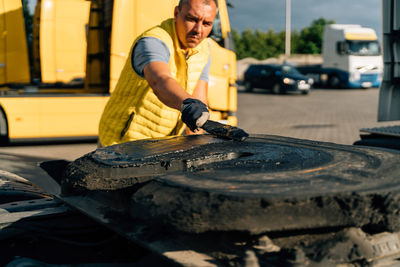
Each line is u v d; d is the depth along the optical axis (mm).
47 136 7707
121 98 2076
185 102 1479
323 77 27688
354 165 1194
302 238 1056
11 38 8312
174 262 1000
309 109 16031
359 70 25859
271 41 48562
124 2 7340
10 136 7598
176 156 1289
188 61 1983
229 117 8016
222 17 7844
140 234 1123
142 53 1814
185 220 1007
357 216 996
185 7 1855
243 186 1036
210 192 1011
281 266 966
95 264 1287
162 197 1069
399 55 3953
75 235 1432
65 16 8898
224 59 7859
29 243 1357
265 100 20188
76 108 7738
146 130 2057
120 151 1398
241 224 974
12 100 7566
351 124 11633
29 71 8523
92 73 8406
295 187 1020
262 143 1460
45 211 1418
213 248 1052
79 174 1351
